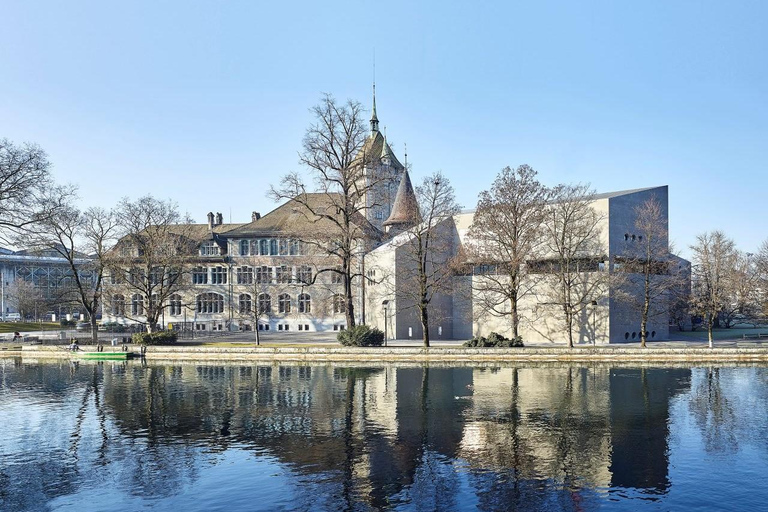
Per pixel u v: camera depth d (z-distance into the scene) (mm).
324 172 56750
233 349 57219
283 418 32812
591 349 52250
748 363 51219
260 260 83562
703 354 51688
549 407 34531
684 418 31844
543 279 58438
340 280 76500
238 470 24297
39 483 23062
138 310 85125
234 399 38062
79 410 35531
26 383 45688
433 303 70750
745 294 79938
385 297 69750
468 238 67750
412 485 22453
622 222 65062
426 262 65875
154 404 36938
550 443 27516
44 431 30672
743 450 26391
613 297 58250
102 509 20500
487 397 37500
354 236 57594
